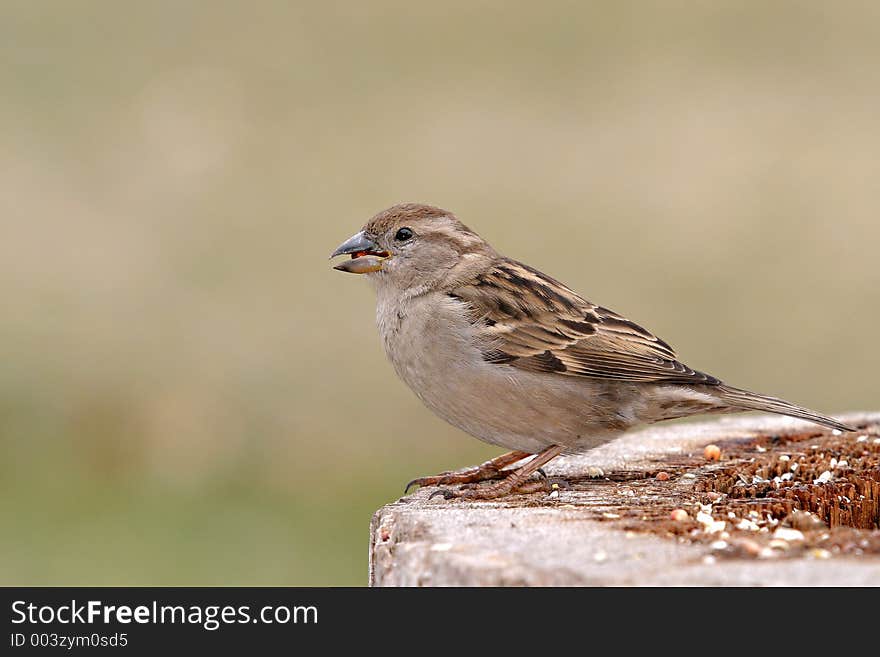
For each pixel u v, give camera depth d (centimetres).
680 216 1828
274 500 1310
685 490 670
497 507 617
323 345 1584
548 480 711
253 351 1567
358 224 1834
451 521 566
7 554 1146
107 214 1892
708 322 1573
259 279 1723
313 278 1730
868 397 1459
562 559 491
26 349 1567
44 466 1379
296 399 1482
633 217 1827
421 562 504
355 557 1160
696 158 2011
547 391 752
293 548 1170
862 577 457
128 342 1580
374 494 1324
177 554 1151
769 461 726
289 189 1953
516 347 753
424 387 783
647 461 756
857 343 1541
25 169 2008
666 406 765
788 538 521
